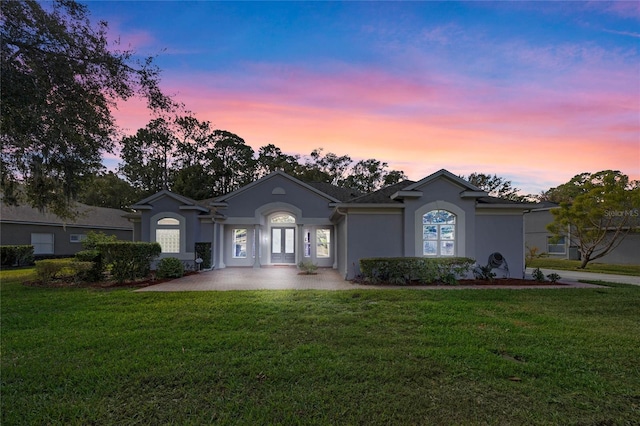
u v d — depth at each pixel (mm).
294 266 19375
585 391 3891
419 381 4113
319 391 3852
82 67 8969
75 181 11336
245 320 6887
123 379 4160
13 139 9047
